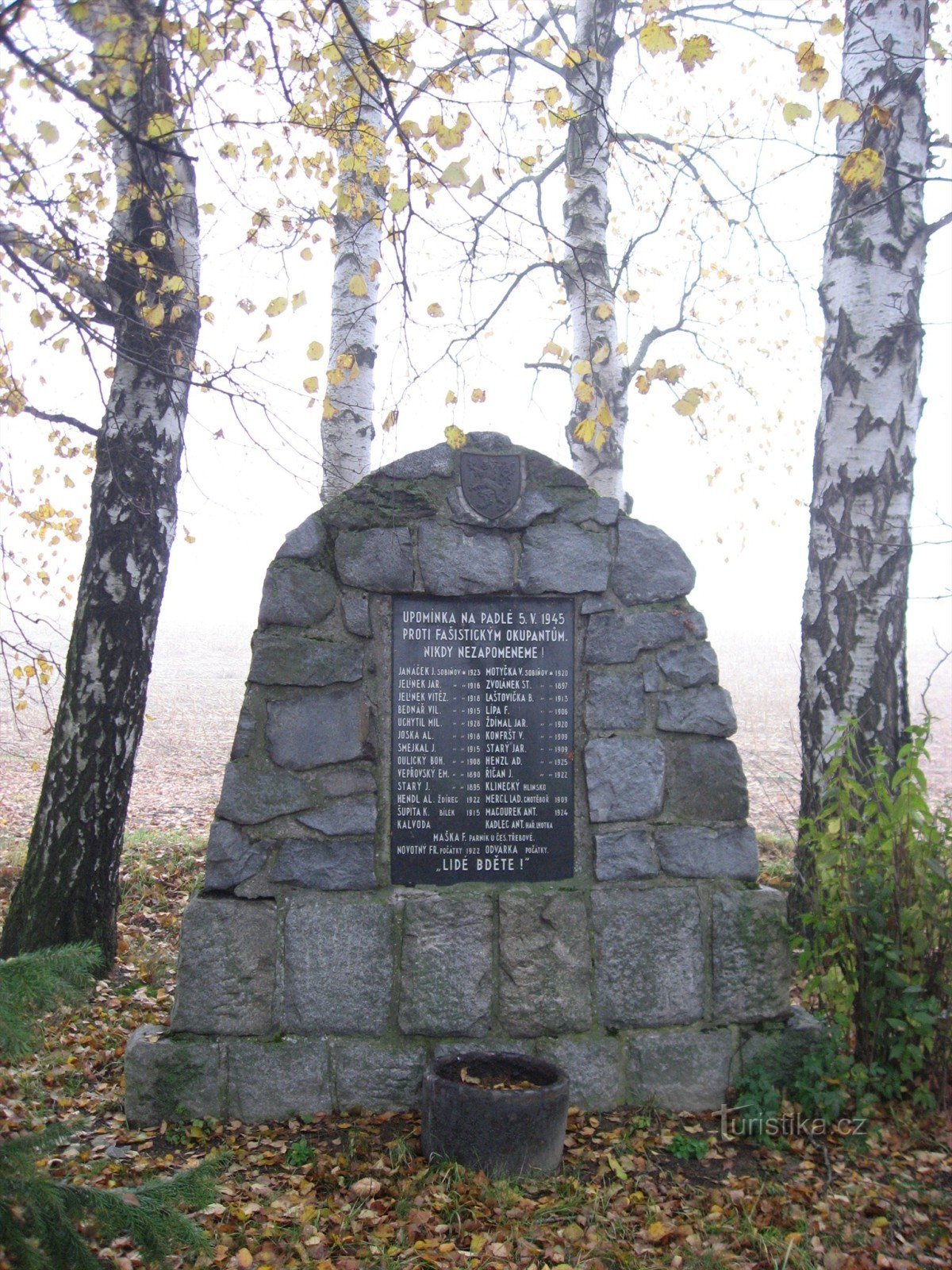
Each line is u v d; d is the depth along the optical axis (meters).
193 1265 3.20
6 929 5.84
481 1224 3.51
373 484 4.56
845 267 5.77
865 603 5.69
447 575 4.54
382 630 4.53
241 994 4.31
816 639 5.83
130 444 5.85
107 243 5.12
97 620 5.84
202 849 8.37
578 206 7.71
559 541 4.60
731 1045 4.47
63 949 2.71
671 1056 4.44
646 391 4.69
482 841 4.52
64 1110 4.36
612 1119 4.32
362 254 7.38
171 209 5.51
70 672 5.88
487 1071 4.14
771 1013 4.52
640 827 4.56
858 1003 4.54
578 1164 3.93
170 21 4.34
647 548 4.65
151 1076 4.23
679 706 4.60
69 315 3.85
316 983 4.34
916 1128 4.20
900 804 4.36
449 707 4.54
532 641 4.59
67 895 5.79
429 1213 3.54
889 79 5.66
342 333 7.42
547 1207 3.60
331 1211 3.57
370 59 3.75
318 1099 4.30
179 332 5.78
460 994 4.39
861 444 5.71
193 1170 2.73
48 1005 2.62
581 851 4.57
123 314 5.14
